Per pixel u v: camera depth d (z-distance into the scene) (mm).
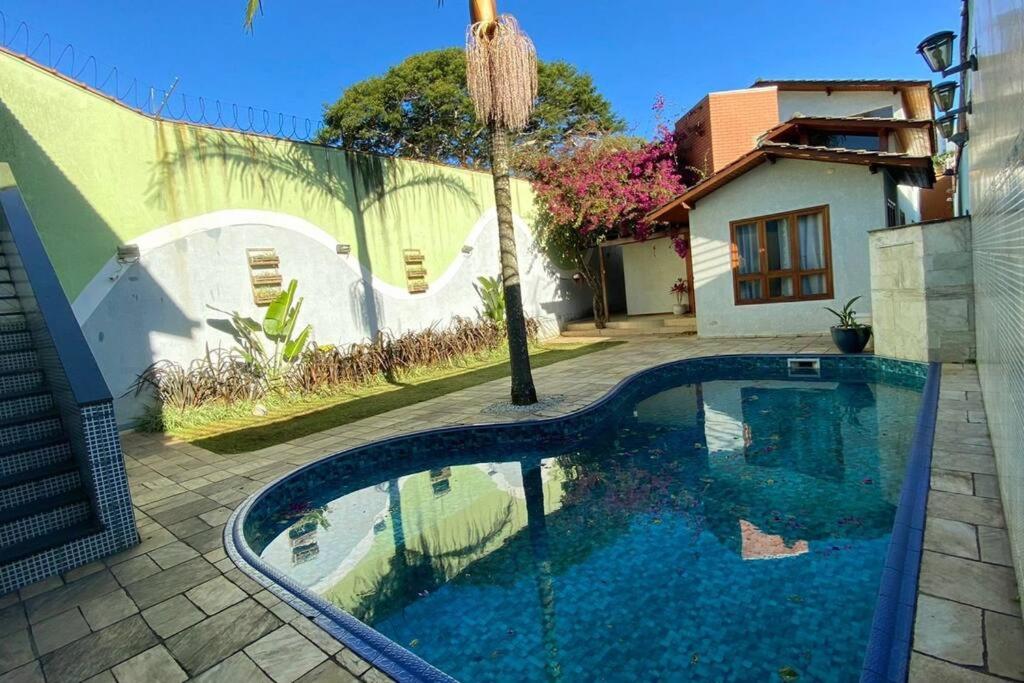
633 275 15570
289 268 8938
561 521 4082
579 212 13680
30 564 3082
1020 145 1794
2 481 3449
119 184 7113
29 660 2373
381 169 10484
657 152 14008
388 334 10453
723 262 10867
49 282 3932
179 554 3355
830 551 3234
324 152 9539
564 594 3105
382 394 8695
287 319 8656
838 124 10875
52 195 6520
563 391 7371
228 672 2191
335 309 9586
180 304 7648
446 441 5973
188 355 7707
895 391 6863
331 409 7844
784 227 10125
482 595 3189
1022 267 1896
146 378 7227
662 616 2793
